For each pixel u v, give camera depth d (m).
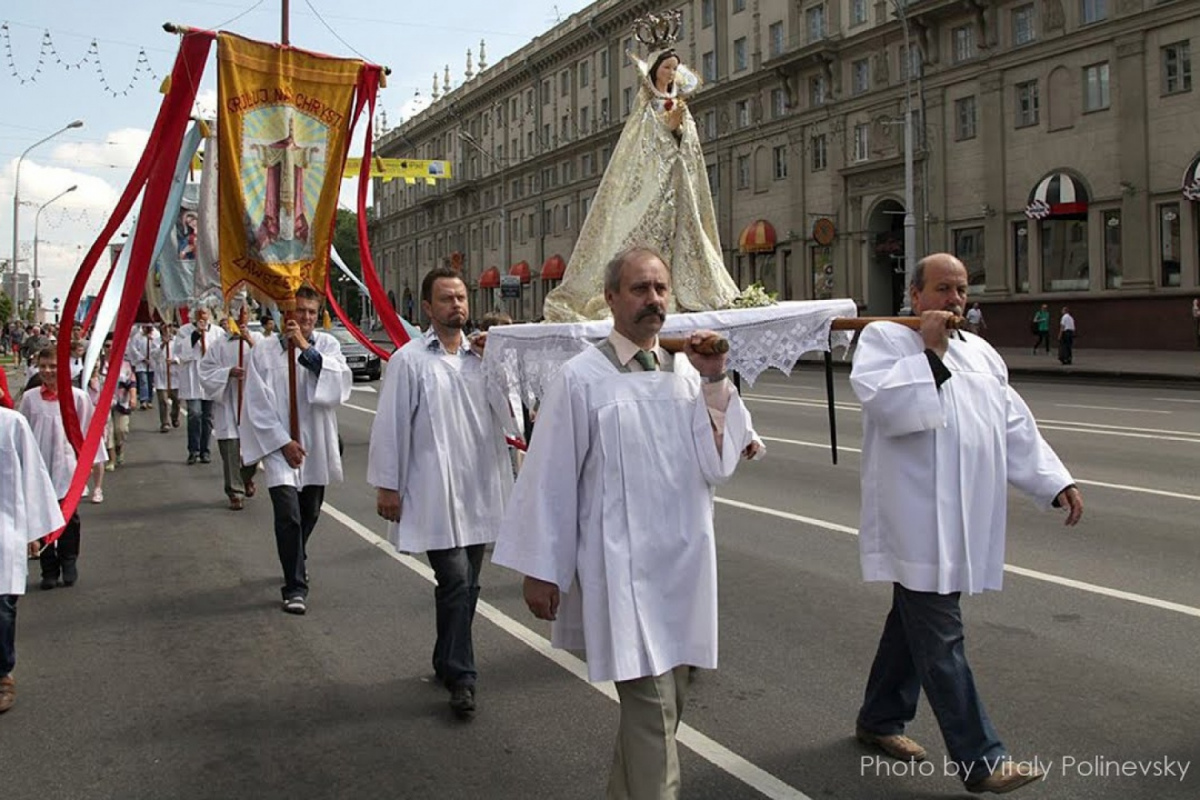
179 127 7.01
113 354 6.74
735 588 6.43
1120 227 30.86
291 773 4.00
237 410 9.60
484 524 4.82
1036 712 4.30
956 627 3.58
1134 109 30.03
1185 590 6.07
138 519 9.43
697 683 4.80
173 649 5.57
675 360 3.37
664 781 3.08
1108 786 3.63
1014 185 33.72
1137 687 4.56
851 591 6.34
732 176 46.09
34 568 7.68
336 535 8.49
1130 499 8.80
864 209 39.06
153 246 7.04
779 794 3.67
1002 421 3.75
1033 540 7.40
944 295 3.72
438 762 4.07
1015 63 33.22
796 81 41.69
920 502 3.58
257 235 7.12
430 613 6.20
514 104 66.88
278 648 5.56
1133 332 30.64
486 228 71.81
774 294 5.93
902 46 36.94
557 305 5.70
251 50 7.09
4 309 65.25
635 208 5.60
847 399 19.59
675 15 5.80
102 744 4.31
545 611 3.15
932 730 4.26
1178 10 28.66
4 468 4.75
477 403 4.93
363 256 8.83
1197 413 15.58
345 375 6.57
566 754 4.12
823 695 4.63
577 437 3.20
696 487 3.25
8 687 4.77
